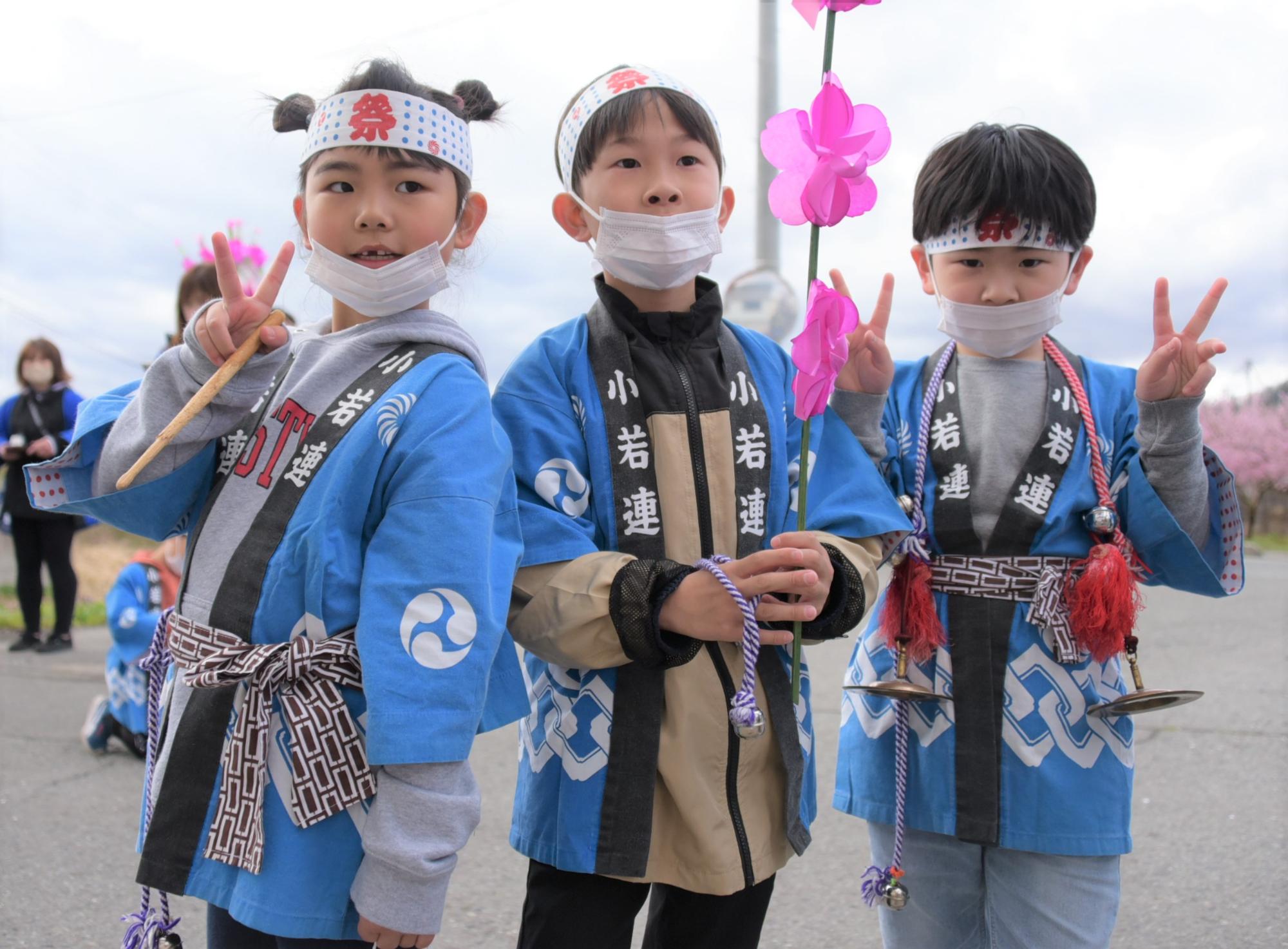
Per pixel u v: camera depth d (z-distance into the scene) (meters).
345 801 1.44
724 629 1.62
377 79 1.70
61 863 3.18
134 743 4.22
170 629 1.57
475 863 3.26
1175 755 4.25
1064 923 1.91
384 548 1.48
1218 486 2.01
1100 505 1.98
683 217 1.80
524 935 1.76
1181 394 1.88
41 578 6.67
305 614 1.49
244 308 1.52
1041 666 1.93
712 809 1.70
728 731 1.72
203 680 1.47
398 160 1.67
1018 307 1.96
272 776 1.46
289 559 1.50
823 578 1.68
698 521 1.76
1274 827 3.46
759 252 9.06
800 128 1.71
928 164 2.05
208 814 1.48
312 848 1.44
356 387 1.61
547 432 1.79
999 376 2.07
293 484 1.55
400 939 1.41
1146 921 2.82
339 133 1.67
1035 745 1.91
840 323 1.70
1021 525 1.96
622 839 1.65
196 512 1.68
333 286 1.69
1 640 7.12
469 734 1.43
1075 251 2.01
